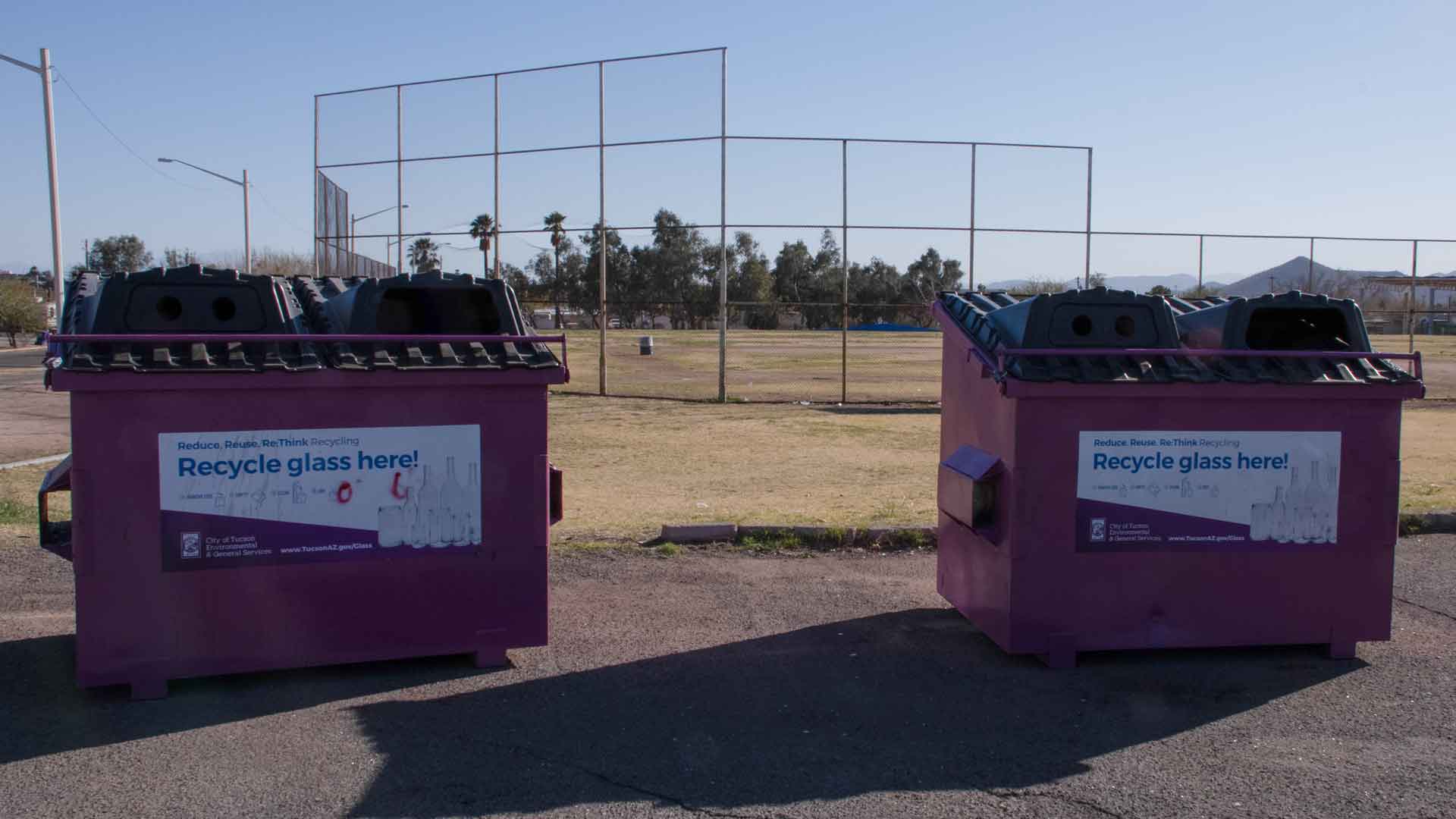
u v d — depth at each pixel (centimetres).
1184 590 539
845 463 1273
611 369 3162
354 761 416
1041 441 523
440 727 452
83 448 461
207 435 476
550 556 759
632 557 756
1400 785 404
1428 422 1762
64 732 442
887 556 775
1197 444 534
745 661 546
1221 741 447
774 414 1869
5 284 5619
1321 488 545
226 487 480
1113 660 555
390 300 569
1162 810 382
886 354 4019
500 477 519
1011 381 514
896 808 381
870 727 459
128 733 441
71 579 683
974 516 543
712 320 2697
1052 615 532
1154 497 534
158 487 471
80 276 560
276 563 489
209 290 502
